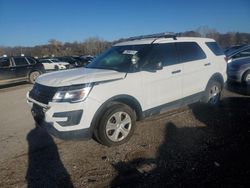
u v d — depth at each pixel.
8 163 4.16
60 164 4.04
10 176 3.75
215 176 3.46
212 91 6.49
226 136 4.76
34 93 4.67
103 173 3.72
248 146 4.27
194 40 6.17
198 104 6.82
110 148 4.53
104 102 4.34
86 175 3.69
